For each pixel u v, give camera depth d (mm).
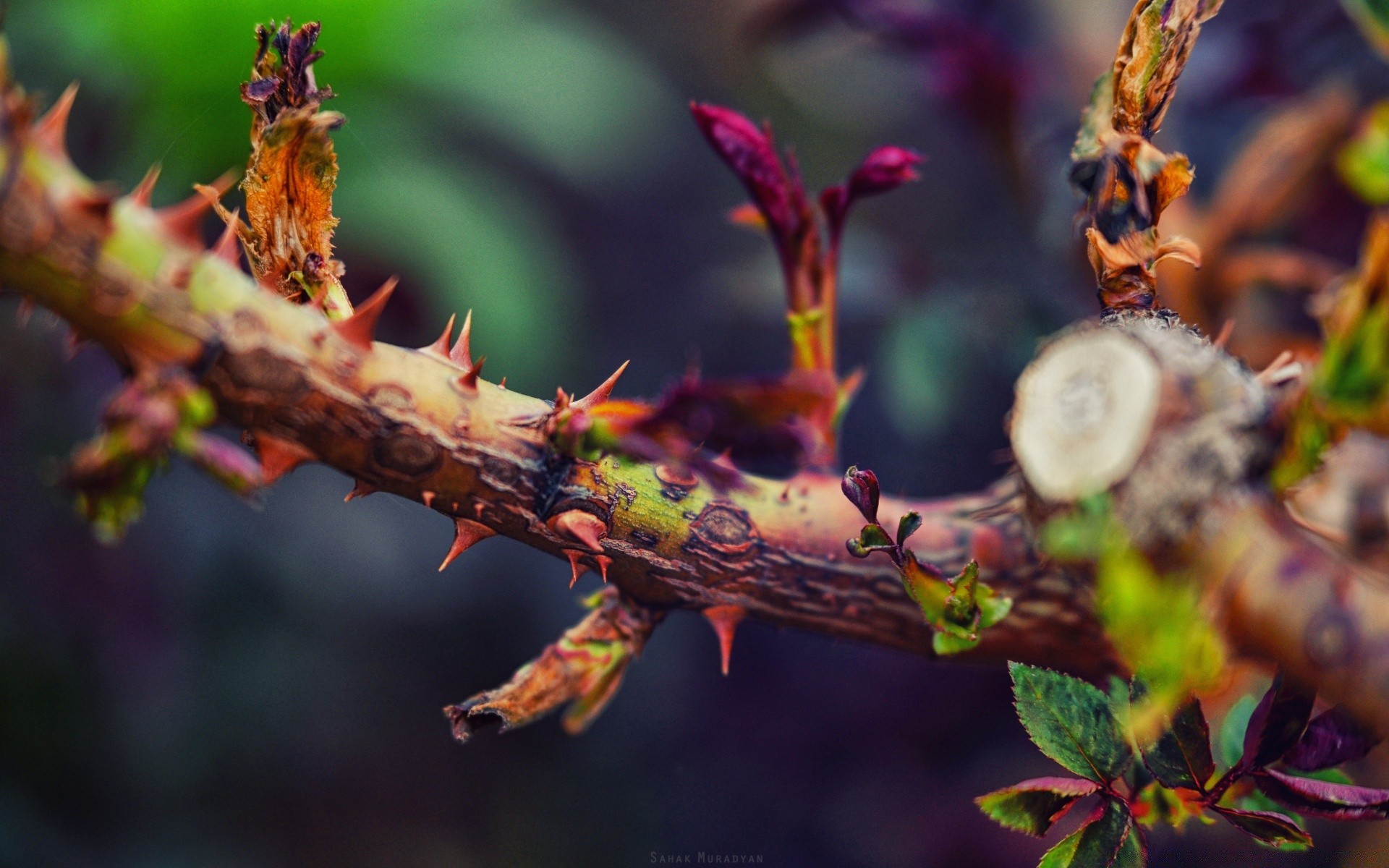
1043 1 686
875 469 1101
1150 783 335
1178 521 311
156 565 958
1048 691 331
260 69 331
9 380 819
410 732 1155
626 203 1294
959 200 1051
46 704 871
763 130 351
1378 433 306
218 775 1005
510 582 1236
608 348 1243
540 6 1094
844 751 1102
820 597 335
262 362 308
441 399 316
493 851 1150
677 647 1249
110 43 712
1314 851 655
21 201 300
